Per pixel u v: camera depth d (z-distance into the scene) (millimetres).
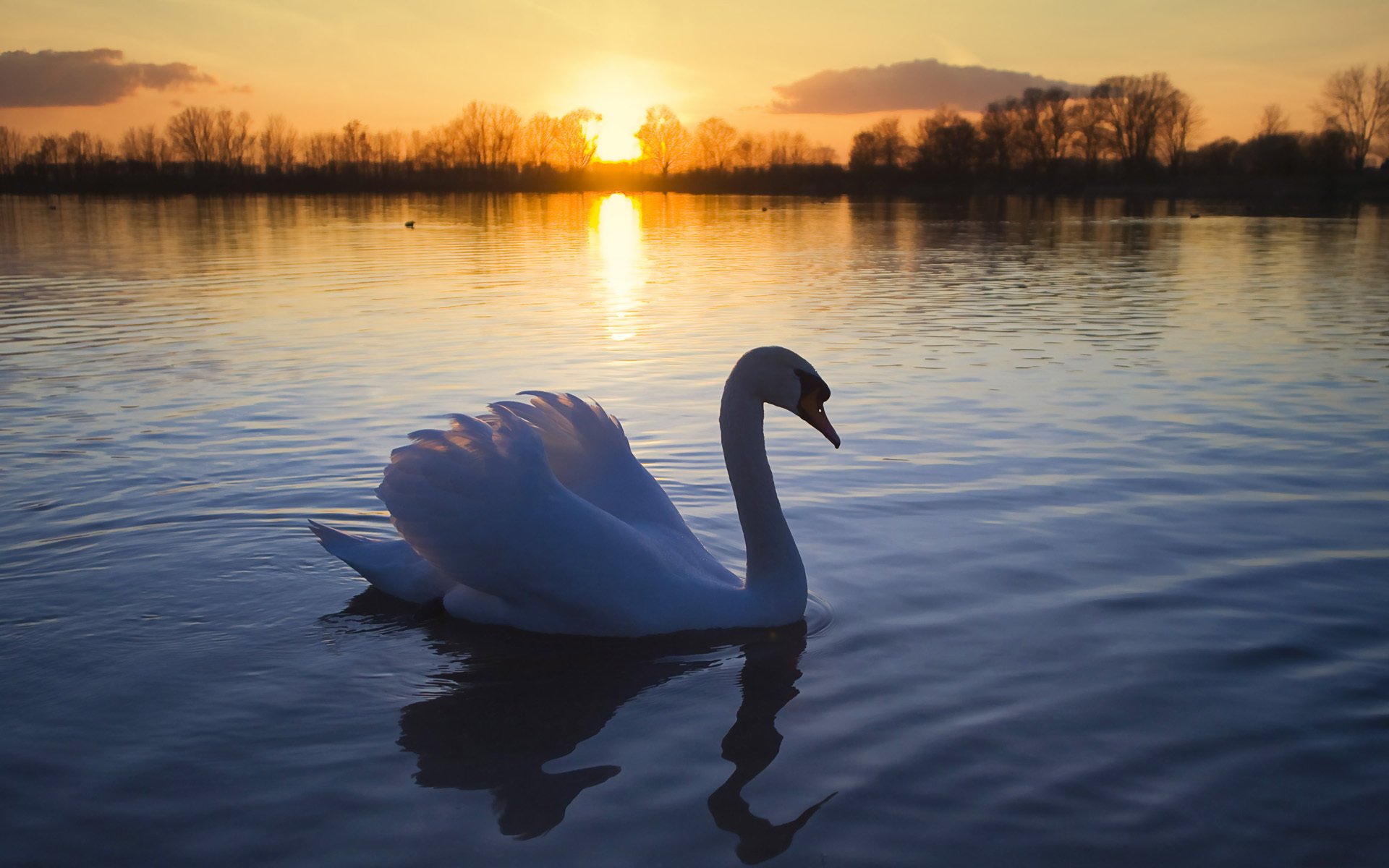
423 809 3641
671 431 9023
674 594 5109
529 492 4977
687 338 14180
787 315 16578
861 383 11078
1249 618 5250
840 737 4133
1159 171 104500
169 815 3596
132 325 15094
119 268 24484
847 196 104875
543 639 5098
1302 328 14953
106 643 4984
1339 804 3664
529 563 4949
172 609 5391
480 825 3541
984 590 5637
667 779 3834
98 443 8406
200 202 78188
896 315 16703
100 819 3572
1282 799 3695
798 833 3498
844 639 5070
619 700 4469
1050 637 5059
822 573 5918
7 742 4070
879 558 6117
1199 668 4707
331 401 10008
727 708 4387
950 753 4004
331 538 5598
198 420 9234
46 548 6168
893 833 3496
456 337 14133
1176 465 7980
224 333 14375
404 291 20000
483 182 123562
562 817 3590
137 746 4055
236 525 6605
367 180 113750
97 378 11086
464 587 5316
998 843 3441
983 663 4785
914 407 9945
